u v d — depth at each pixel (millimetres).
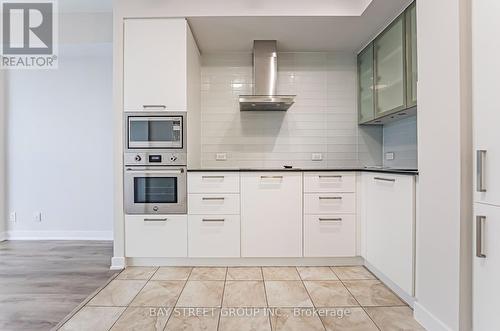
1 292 2197
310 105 3506
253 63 3223
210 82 3459
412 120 2908
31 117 3773
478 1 1375
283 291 2205
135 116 2680
